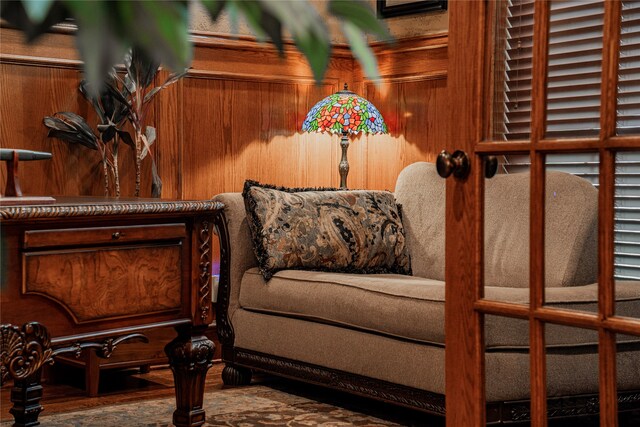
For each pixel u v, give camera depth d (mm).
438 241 3807
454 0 2049
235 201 3977
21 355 2365
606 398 1818
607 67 1700
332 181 5285
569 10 1761
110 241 2568
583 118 1760
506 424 2121
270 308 3789
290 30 333
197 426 2961
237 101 4898
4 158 2604
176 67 310
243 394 3787
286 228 3793
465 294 2080
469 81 2016
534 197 1881
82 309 2506
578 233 1809
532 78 1849
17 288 2363
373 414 3447
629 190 1698
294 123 5117
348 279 3500
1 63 4055
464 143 2041
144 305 2680
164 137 4641
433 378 3041
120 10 293
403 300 3162
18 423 3176
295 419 3334
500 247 1991
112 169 4219
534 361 1946
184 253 2805
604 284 1774
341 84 5258
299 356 3633
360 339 3354
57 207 2398
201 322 2869
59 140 4230
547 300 1897
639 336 1742
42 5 288
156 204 2654
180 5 314
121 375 4180
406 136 5031
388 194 4059
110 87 3932
